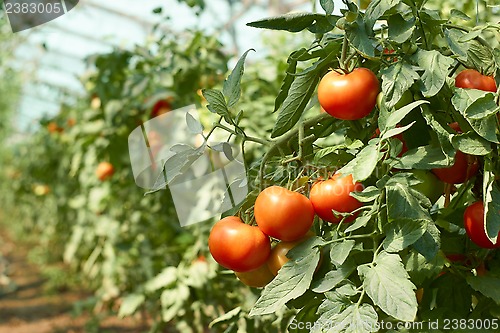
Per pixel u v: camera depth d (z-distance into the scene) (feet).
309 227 3.68
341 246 3.43
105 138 11.75
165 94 9.59
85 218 15.78
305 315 4.00
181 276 8.52
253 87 9.17
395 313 3.07
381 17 3.70
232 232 3.70
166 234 10.75
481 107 3.31
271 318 6.10
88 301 14.62
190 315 9.18
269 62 9.47
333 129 4.14
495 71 3.65
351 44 3.49
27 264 27.20
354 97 3.55
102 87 11.29
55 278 21.18
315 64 3.76
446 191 3.91
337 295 3.38
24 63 35.50
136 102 10.68
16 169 29.43
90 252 17.20
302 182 3.95
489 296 3.44
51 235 24.53
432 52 3.51
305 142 3.89
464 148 3.34
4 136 38.50
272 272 3.80
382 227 3.42
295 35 9.64
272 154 4.06
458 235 4.04
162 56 10.19
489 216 3.37
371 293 3.17
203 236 8.75
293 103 3.86
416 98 3.59
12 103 37.83
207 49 9.98
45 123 17.25
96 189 12.96
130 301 9.29
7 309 18.84
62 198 19.84
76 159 14.35
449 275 3.88
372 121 3.82
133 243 12.01
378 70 3.80
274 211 3.59
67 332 15.98
